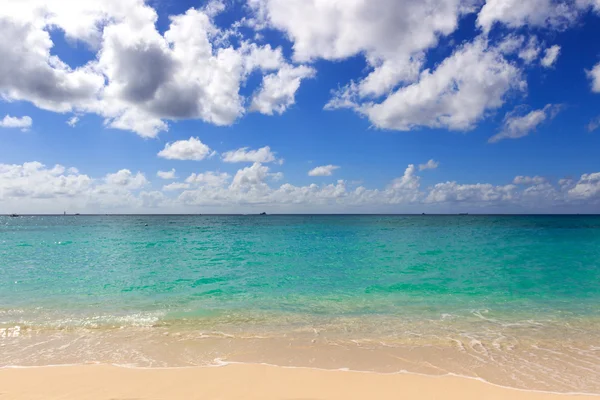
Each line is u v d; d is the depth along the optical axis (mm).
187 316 9789
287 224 79688
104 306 10867
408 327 8781
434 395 5359
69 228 63781
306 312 10172
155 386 5613
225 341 7828
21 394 5305
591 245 27484
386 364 6547
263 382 5770
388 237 37750
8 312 10180
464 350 7262
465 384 5730
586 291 12578
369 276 15641
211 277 15641
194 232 49188
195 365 6504
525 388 5598
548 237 35781
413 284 13914
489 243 29828
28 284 14188
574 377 6012
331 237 38156
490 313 10000
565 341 7801
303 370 6270
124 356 6938
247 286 13758
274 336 8156
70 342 7762
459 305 10859
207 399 5195
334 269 17531
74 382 5746
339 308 10586
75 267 18516
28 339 7957
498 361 6691
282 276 15797
